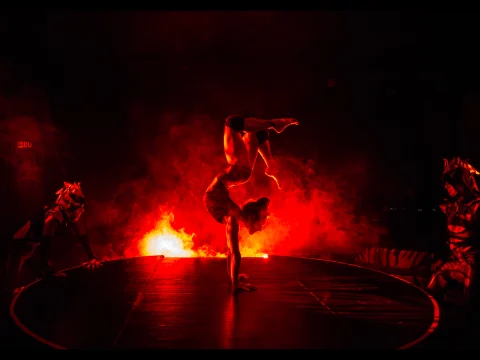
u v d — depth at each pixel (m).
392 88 8.40
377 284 4.31
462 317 4.17
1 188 7.24
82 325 3.03
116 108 8.71
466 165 4.50
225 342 2.72
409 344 2.71
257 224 4.02
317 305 3.55
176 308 3.44
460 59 7.56
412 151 8.72
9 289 4.89
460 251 4.47
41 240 4.53
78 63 8.13
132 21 7.16
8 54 7.32
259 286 4.21
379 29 7.18
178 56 8.17
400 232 8.78
